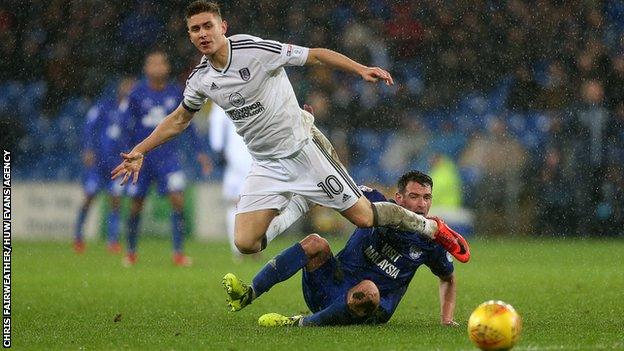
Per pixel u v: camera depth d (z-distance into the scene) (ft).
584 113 195.72
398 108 201.57
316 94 200.34
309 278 69.77
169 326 73.05
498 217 195.21
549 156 195.00
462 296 98.48
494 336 51.62
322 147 71.67
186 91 71.05
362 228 69.51
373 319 69.82
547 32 201.05
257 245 71.92
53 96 203.21
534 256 151.84
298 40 201.05
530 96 200.23
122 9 205.36
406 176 69.87
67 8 205.36
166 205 193.16
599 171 192.95
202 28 67.05
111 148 153.17
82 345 61.72
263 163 72.02
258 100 68.95
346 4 203.72
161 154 135.03
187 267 133.80
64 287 106.93
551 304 89.56
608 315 79.30
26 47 204.54
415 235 69.10
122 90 153.28
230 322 76.48
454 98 202.59
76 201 190.49
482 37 203.51
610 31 200.03
